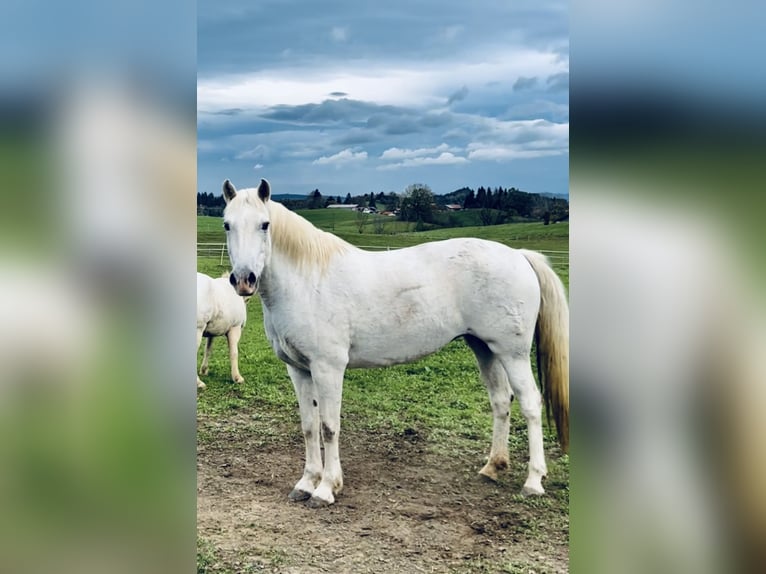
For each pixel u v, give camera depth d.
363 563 3.45
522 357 3.99
